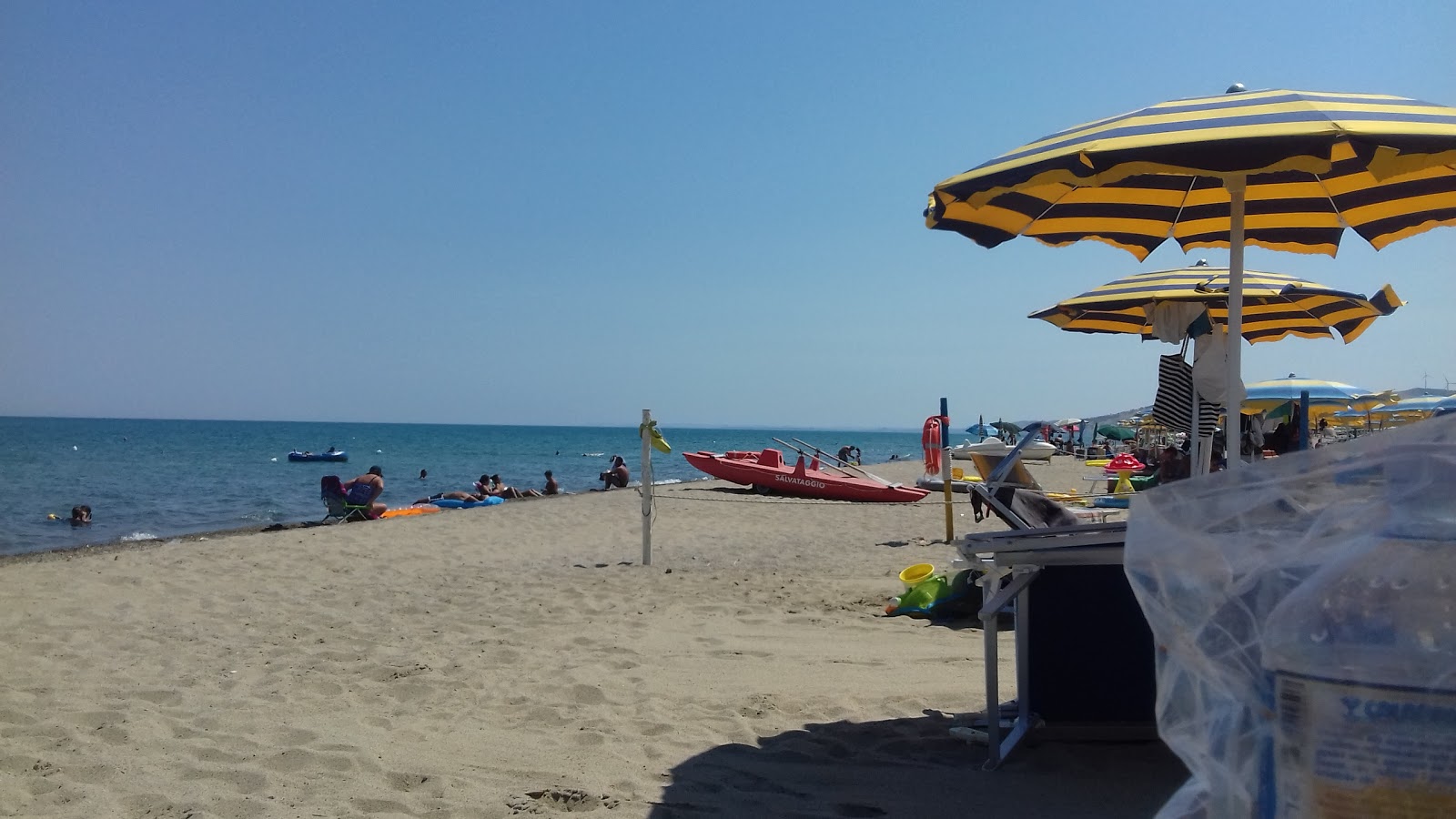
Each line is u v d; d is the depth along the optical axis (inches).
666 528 534.3
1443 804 56.6
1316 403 688.4
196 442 3228.3
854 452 1430.9
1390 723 58.4
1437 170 170.4
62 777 155.1
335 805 143.7
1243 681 67.2
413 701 200.2
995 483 197.0
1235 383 165.8
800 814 137.3
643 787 149.8
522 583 340.2
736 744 170.4
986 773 150.3
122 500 995.9
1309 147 121.6
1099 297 284.8
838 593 317.7
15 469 1596.9
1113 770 149.5
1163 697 73.3
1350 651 60.1
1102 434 1365.7
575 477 1551.4
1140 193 192.7
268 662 231.6
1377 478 64.1
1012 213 179.3
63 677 217.8
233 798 146.0
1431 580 59.4
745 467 784.3
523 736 176.6
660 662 230.1
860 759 160.4
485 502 769.6
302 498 1033.5
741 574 360.8
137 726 181.5
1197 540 71.3
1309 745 60.9
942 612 278.2
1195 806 70.4
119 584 335.0
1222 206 198.4
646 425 390.3
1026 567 153.8
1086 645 159.9
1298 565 65.6
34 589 325.1
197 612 291.1
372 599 311.4
